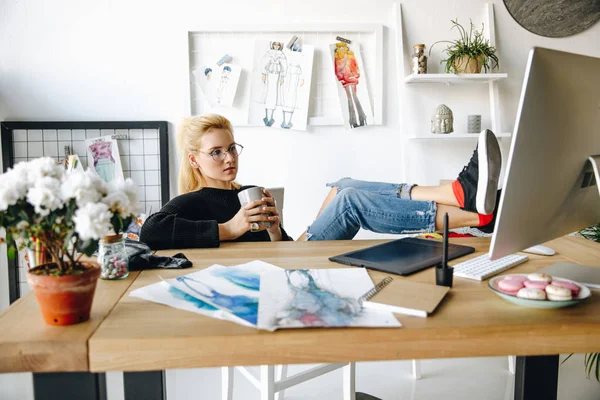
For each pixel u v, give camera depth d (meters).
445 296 0.92
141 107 2.73
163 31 2.71
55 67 2.67
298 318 0.79
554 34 2.97
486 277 1.03
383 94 2.89
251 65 2.79
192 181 1.94
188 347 0.73
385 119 2.91
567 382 2.13
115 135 2.71
